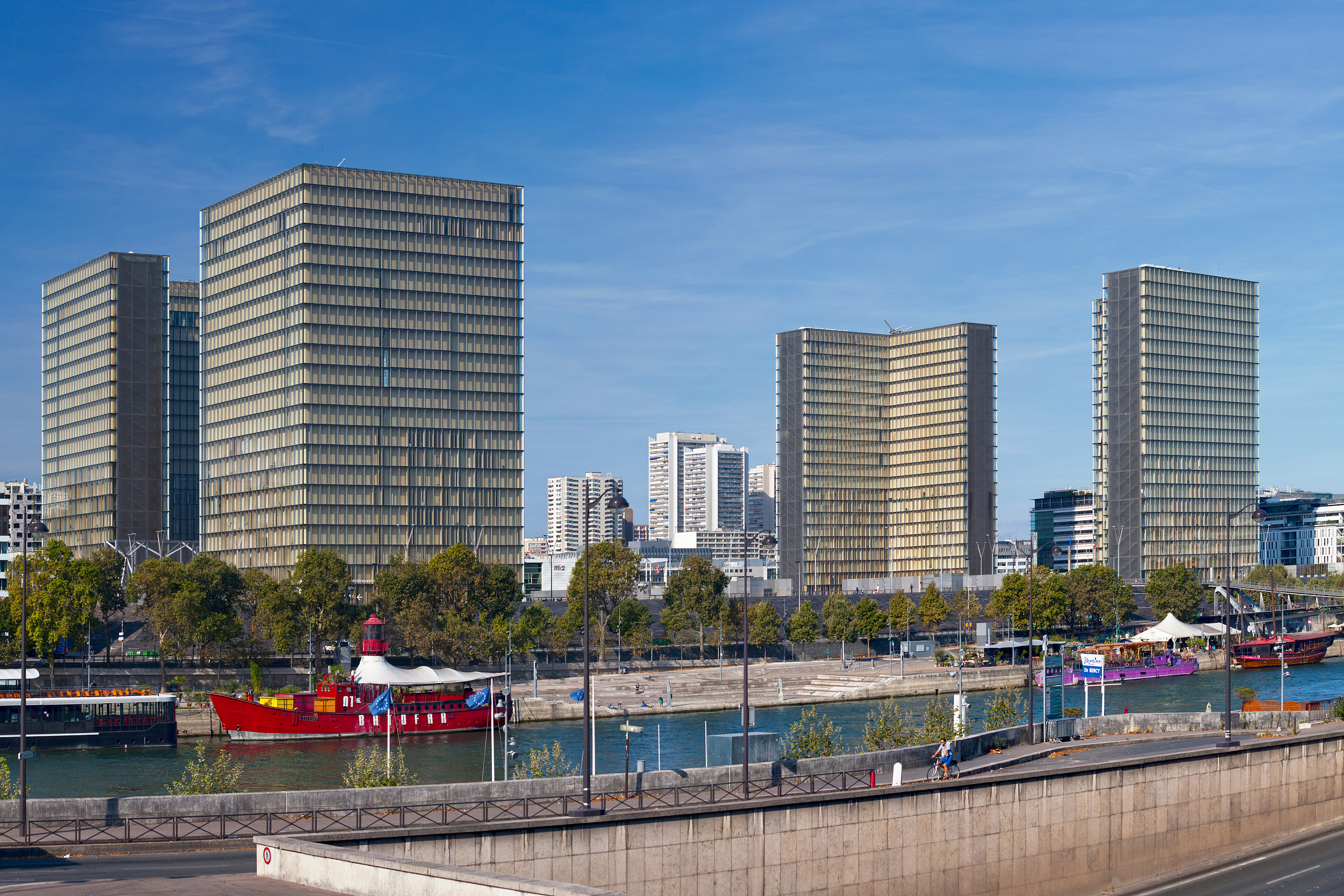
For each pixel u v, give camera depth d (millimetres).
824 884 75375
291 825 72562
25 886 57500
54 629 189375
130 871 62500
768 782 85500
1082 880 86625
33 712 151125
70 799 73000
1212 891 83438
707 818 71562
